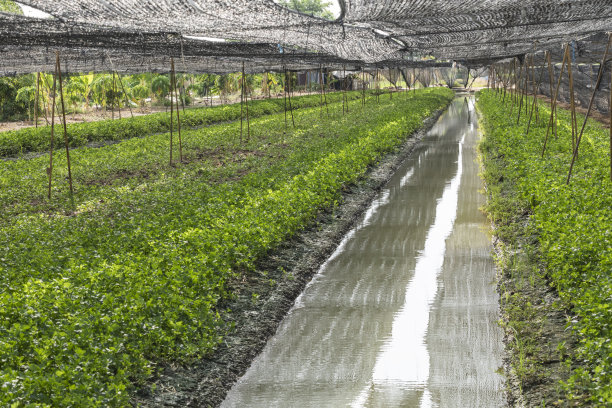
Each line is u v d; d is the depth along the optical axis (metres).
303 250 13.56
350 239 15.20
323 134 29.55
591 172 15.12
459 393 8.01
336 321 10.44
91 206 15.34
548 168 16.56
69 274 9.28
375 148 25.38
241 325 9.86
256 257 12.14
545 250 11.03
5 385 5.89
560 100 48.84
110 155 23.98
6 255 10.52
